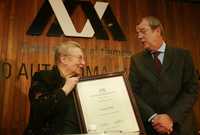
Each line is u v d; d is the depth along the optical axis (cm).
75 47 240
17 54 361
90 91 222
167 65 245
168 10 433
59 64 237
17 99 349
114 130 208
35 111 208
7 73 353
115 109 216
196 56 425
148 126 235
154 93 241
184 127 230
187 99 238
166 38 419
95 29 393
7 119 342
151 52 257
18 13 375
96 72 378
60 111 217
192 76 249
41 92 216
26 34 370
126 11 414
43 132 212
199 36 435
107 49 391
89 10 398
